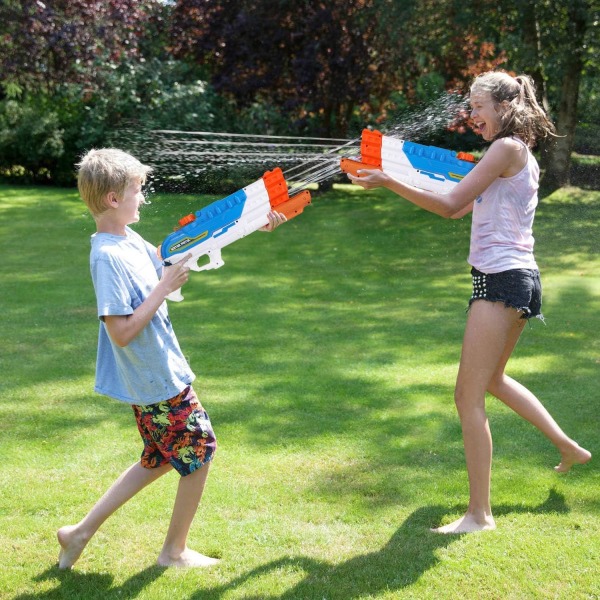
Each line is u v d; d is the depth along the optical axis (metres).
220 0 13.56
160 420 2.54
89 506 3.04
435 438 3.68
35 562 2.65
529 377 4.52
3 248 9.00
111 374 2.62
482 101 2.81
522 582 2.48
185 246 2.62
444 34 11.42
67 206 12.34
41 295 6.75
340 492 3.14
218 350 5.15
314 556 2.67
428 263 8.27
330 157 3.13
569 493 3.11
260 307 6.36
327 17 12.53
